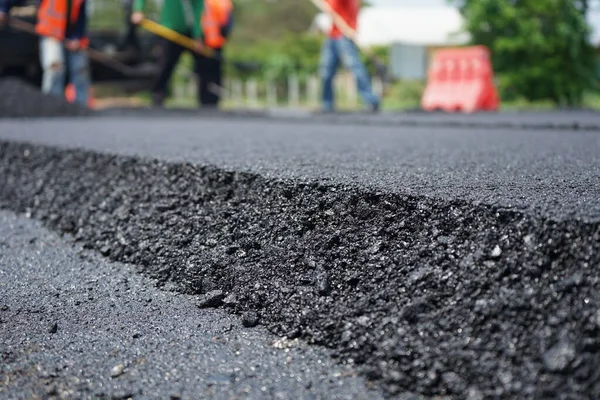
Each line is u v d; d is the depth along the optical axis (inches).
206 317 53.6
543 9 642.2
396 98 858.1
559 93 658.8
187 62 810.2
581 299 37.4
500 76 673.6
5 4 263.0
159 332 51.0
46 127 156.9
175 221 68.1
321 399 39.9
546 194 50.1
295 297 50.5
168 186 73.5
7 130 142.7
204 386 42.1
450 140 122.3
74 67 277.6
